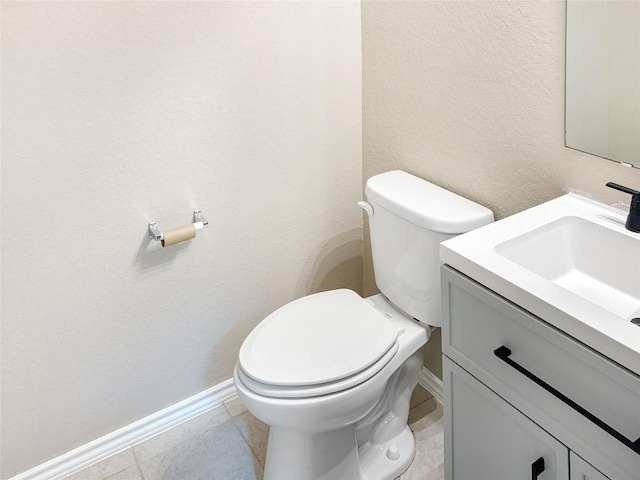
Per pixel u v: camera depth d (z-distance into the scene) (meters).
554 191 1.56
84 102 1.64
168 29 1.69
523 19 1.48
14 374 1.81
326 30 1.94
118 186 1.77
